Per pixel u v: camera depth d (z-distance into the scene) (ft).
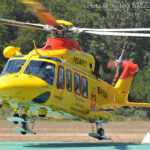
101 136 148.87
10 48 139.33
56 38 132.26
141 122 289.12
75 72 132.57
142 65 458.09
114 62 161.79
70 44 135.03
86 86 138.82
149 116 342.64
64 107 128.57
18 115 137.28
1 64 396.16
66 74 127.75
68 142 154.92
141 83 373.81
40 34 409.90
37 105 122.93
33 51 128.77
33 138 175.73
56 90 123.13
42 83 119.14
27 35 410.93
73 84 130.82
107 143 151.23
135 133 219.00
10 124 236.84
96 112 146.00
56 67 124.06
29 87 116.57
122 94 170.60
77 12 468.34
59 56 128.47
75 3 485.15
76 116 136.15
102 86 152.15
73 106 132.57
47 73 121.90
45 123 247.70
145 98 371.97
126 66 172.65
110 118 155.22
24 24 129.49
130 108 361.92
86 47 419.54
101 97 151.43
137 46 459.73
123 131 227.20
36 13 102.53
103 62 426.51
